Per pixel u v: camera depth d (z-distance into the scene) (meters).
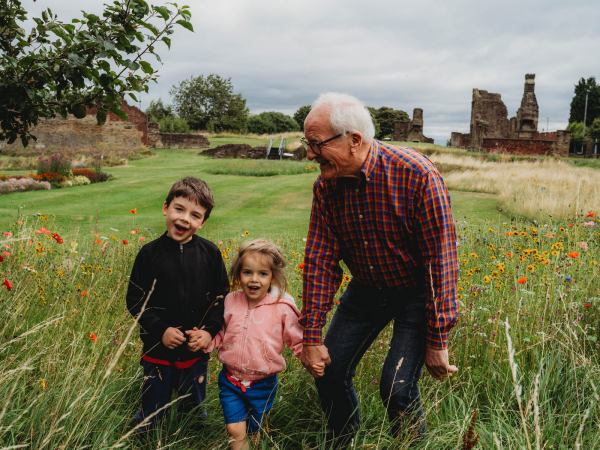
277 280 2.27
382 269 2.02
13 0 2.33
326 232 2.14
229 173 23.00
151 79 2.68
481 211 11.91
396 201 1.89
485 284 4.04
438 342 1.90
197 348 2.11
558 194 12.12
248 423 2.15
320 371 2.04
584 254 5.08
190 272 2.28
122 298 3.55
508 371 2.48
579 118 62.34
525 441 1.79
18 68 2.36
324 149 1.87
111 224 10.49
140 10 2.34
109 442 1.78
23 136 2.80
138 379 2.44
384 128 65.62
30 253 3.66
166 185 18.62
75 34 2.32
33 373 2.17
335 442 2.08
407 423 1.97
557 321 2.87
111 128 35.06
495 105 39.28
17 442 1.69
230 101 71.81
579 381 2.30
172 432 2.02
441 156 25.09
